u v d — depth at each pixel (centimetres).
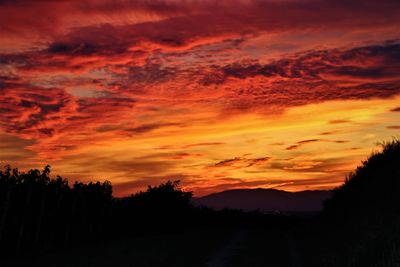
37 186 3325
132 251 2673
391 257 1365
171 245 2916
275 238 3403
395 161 2395
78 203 3947
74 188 3938
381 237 1650
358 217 2223
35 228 3328
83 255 2650
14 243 3120
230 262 2261
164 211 5247
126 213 4947
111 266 2136
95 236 4272
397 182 2089
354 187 2862
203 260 2319
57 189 3659
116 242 3622
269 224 6731
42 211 3303
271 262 2256
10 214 3103
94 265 2181
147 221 5116
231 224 6606
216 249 2742
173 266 2133
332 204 3431
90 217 4150
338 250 2033
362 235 1869
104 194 4388
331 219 3005
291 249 2738
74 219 3881
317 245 2564
